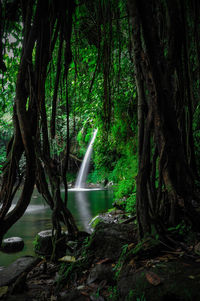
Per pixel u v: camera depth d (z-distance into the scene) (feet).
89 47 12.19
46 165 7.87
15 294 6.25
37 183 8.36
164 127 6.80
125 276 5.80
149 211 7.59
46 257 9.44
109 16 7.82
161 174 7.22
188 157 9.13
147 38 6.07
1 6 7.66
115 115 16.63
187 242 7.09
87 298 5.75
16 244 11.61
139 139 7.65
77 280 6.94
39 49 7.68
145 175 7.44
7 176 7.47
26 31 7.39
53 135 7.72
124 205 18.31
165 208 8.37
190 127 8.91
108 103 8.84
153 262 6.06
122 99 15.93
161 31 8.27
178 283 4.84
